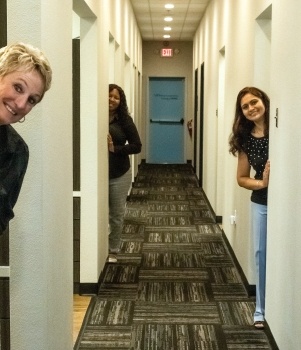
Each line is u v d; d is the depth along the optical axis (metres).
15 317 2.25
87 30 3.90
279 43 3.00
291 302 2.67
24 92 1.43
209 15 7.88
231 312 3.75
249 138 3.38
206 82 8.23
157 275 4.61
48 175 2.27
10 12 2.11
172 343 3.23
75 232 4.07
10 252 2.21
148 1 7.98
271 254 3.19
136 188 9.27
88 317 3.63
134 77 9.14
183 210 7.43
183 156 12.84
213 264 4.95
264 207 3.36
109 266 4.86
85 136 3.97
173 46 12.55
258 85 3.91
